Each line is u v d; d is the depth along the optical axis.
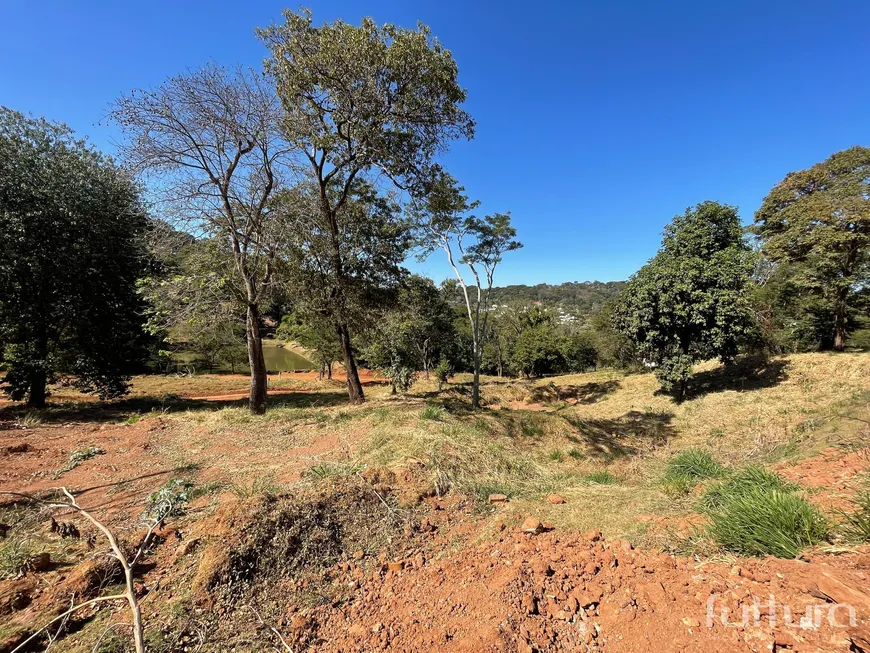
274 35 8.96
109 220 11.11
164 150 8.15
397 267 12.30
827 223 13.86
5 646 1.96
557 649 1.86
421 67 8.88
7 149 9.55
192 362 26.12
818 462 3.91
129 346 12.14
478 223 12.69
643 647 1.78
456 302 23.28
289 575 2.69
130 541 3.01
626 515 3.44
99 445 6.29
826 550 2.16
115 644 2.02
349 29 8.45
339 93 9.06
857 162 13.94
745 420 10.65
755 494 2.73
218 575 2.53
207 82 8.05
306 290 10.66
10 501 3.94
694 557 2.47
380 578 2.72
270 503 3.34
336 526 3.33
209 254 9.18
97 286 11.24
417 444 5.87
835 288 14.53
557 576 2.44
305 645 2.06
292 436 6.91
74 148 11.12
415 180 10.90
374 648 1.99
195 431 7.29
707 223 13.07
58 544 3.12
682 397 13.62
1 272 9.63
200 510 3.71
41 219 9.91
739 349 12.76
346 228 11.61
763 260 17.44
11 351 10.18
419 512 3.83
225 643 2.06
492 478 5.17
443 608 2.25
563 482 5.13
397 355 16.00
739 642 1.66
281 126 8.88
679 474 4.70
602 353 28.62
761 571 2.10
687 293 12.39
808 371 12.70
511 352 30.56
